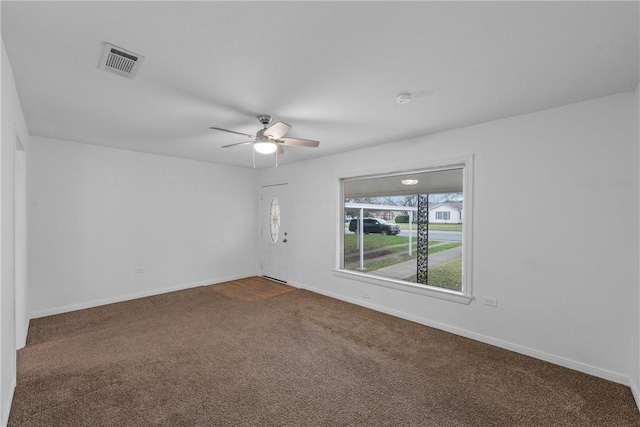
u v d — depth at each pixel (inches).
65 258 150.9
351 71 77.3
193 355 106.7
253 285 209.0
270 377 92.8
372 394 84.4
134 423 71.8
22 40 63.2
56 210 147.9
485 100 95.8
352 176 168.9
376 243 168.2
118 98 94.7
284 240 214.7
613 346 91.2
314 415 75.5
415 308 141.3
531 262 106.7
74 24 58.1
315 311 155.5
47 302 145.9
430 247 146.5
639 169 82.8
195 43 64.8
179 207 195.0
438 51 67.9
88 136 141.3
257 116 110.3
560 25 57.8
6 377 69.8
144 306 161.8
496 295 115.0
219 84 84.7
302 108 102.9
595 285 94.3
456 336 124.3
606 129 92.3
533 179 106.2
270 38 63.0
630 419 74.4
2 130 61.9
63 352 107.8
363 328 132.9
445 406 79.3
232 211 224.1
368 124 120.4
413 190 150.2
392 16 55.6
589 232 95.3
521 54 68.8
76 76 80.0
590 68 74.9
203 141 150.1
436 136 132.4
